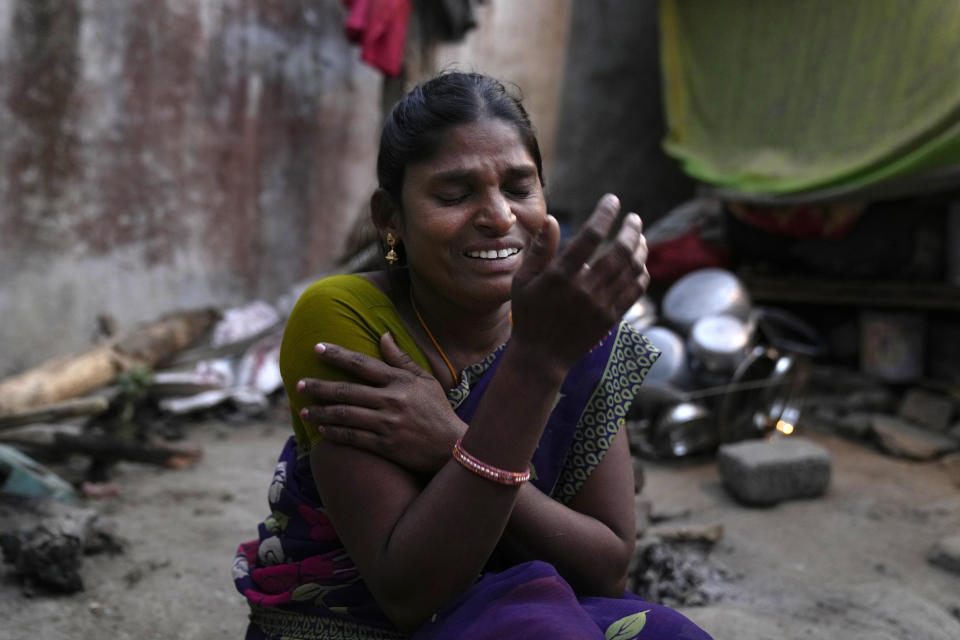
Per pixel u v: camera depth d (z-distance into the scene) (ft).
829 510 12.01
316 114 20.75
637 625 4.03
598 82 24.89
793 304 20.01
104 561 9.41
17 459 11.16
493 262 4.33
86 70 16.55
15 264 15.94
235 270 19.75
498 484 3.84
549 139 24.62
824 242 18.28
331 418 4.09
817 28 16.65
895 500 12.44
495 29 23.54
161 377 16.29
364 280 4.68
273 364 17.74
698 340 14.25
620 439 4.84
